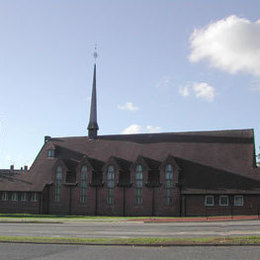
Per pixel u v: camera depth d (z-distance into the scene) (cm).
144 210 6012
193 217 5303
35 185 6750
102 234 3022
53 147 7225
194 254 2014
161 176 5997
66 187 6588
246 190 5469
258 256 1925
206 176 5838
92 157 6812
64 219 5069
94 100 7525
